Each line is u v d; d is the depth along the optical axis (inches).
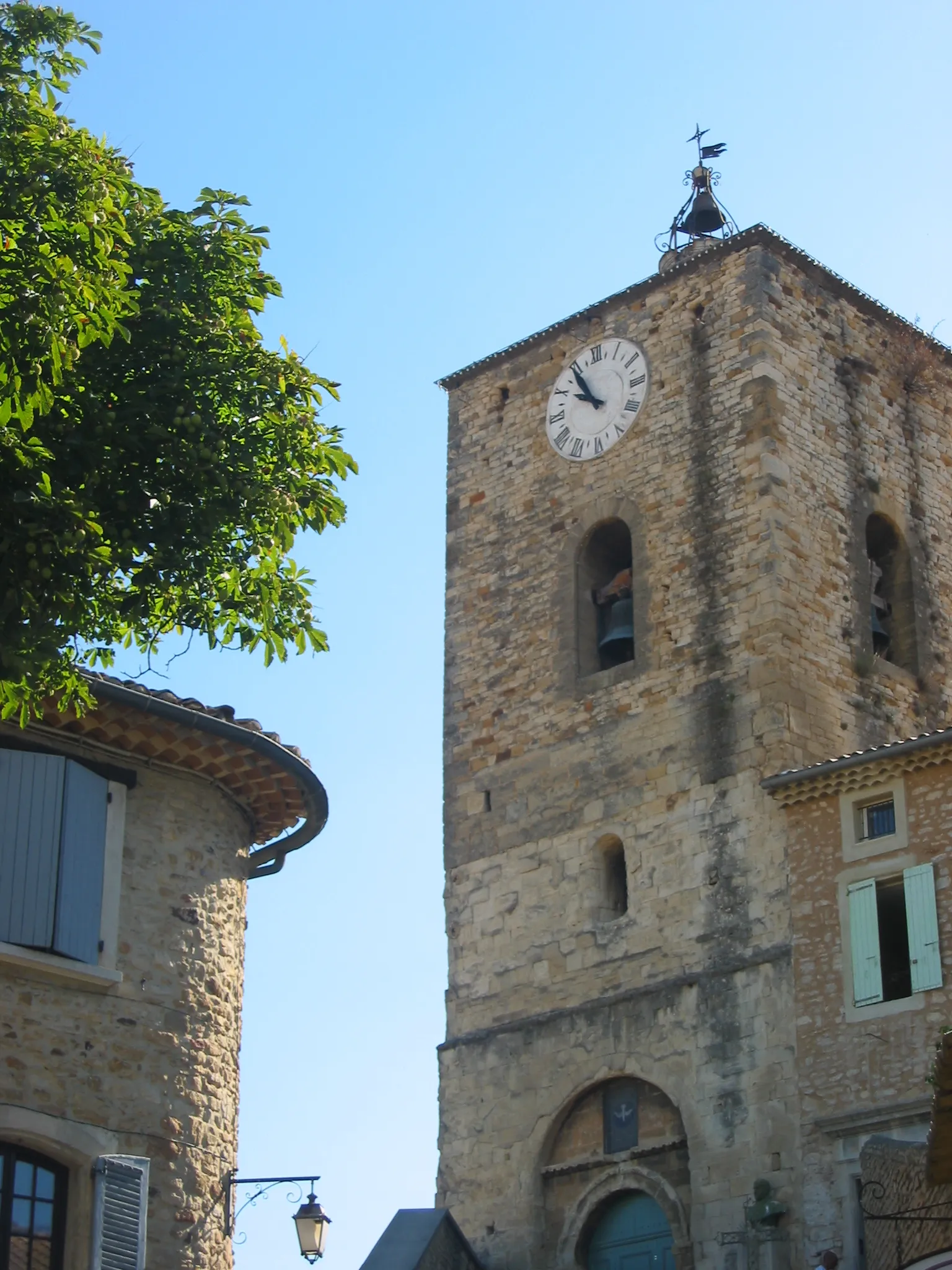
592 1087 1547.7
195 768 1223.5
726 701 1583.4
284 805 1277.1
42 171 896.3
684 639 1630.2
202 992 1192.8
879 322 1801.2
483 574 1796.3
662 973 1533.0
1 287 867.4
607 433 1755.7
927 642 1702.8
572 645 1705.2
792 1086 1416.1
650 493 1704.0
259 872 1339.8
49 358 868.0
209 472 933.8
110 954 1155.3
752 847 1512.1
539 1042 1585.9
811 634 1606.8
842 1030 1390.3
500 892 1665.8
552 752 1679.4
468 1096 1615.4
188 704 1211.2
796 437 1669.5
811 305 1737.2
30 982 1120.8
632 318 1777.8
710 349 1711.4
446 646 1795.0
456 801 1727.4
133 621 956.0
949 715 1688.0
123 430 930.1
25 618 881.5
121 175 957.8
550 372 1824.6
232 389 972.6
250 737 1214.3
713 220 1900.8
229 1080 1200.2
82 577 888.3
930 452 1793.8
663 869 1566.2
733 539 1633.9
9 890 1119.6
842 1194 1354.6
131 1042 1149.1
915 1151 1242.0
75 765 1160.2
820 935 1427.2
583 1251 1524.4
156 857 1196.5
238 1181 1175.6
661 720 1616.6
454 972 1669.5
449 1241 1539.1
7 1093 1090.7
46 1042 1116.5
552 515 1769.2
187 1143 1155.9
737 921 1499.8
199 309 978.7
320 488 996.6
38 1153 1102.4
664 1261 1489.9
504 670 1744.6
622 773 1625.2
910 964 1370.6
